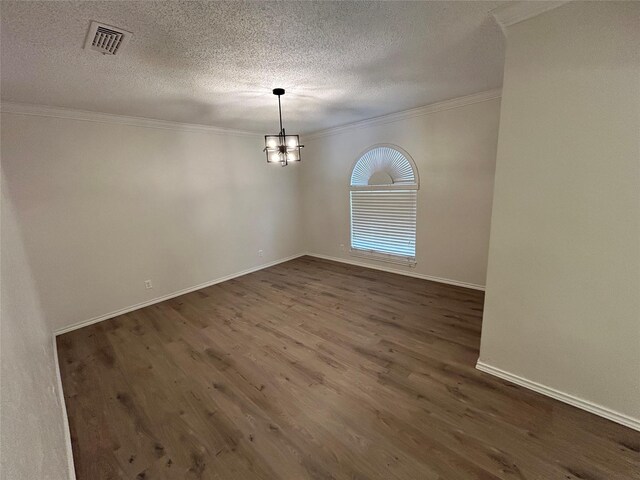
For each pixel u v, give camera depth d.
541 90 1.71
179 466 1.62
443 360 2.43
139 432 1.85
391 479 1.50
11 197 2.59
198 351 2.74
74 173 3.22
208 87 2.68
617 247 1.60
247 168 5.00
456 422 1.81
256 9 1.56
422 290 3.96
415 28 1.85
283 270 5.23
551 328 1.89
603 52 1.51
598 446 1.60
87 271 3.38
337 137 5.09
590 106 1.58
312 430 1.81
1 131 2.74
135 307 3.80
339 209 5.36
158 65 2.17
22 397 0.91
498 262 2.05
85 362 2.62
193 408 2.03
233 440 1.77
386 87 2.98
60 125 3.10
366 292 4.00
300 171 5.90
